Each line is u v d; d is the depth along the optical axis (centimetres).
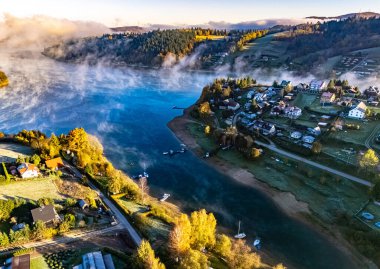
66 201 8075
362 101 16750
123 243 7012
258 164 12206
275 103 17712
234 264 6656
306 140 12988
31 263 6078
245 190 10794
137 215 7919
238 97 19500
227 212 9569
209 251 7056
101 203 8500
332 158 11744
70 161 10906
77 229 7269
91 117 18038
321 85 19212
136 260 5784
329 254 7962
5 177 8862
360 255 7856
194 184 11094
